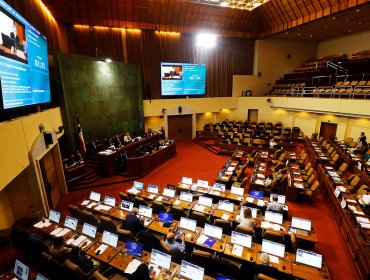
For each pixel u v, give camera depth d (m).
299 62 22.39
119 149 12.32
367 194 7.25
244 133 18.25
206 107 19.98
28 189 7.61
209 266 4.82
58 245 5.12
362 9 13.33
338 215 7.21
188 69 18.59
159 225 6.16
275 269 4.40
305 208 8.48
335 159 11.50
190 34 18.45
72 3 13.81
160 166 13.26
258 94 21.77
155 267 4.66
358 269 5.33
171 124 19.06
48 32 12.04
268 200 7.43
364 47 18.75
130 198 7.61
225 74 20.48
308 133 18.14
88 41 15.46
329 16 14.62
